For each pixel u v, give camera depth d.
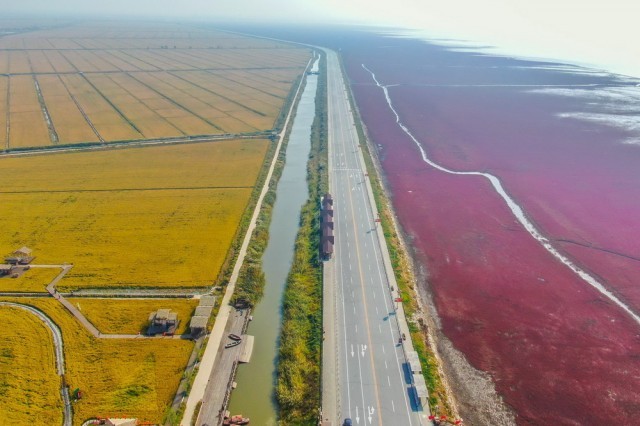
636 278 86.38
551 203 116.12
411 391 61.06
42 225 98.44
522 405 60.78
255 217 106.56
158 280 81.69
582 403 61.00
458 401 61.31
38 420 55.41
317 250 93.56
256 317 76.19
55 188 117.06
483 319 76.06
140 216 103.75
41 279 81.06
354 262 89.12
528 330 73.69
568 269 89.62
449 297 81.50
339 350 67.50
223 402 59.28
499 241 99.50
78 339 67.81
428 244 98.44
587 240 99.50
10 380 60.47
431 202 118.00
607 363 67.25
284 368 64.31
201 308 73.12
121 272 83.56
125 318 72.44
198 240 94.75
